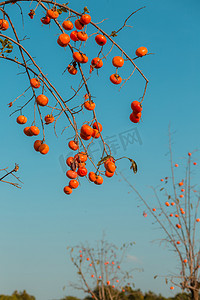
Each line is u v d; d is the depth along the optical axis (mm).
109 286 9211
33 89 3451
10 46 3506
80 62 3309
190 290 6414
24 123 3469
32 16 3428
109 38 3213
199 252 6574
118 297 9047
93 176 3215
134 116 3213
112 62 3188
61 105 3338
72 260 8828
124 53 3180
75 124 3314
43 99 3287
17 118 3455
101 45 3262
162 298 9367
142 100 3176
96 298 8766
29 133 3365
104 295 9016
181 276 6254
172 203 6992
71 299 9680
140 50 3148
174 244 6715
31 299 9820
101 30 3250
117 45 3209
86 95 3367
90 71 3332
